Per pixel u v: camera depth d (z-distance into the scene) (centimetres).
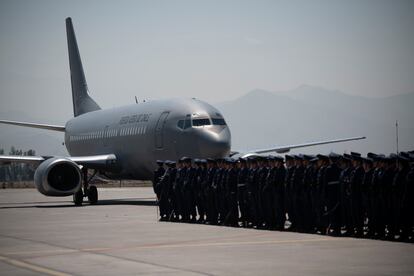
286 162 2605
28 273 1619
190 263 1745
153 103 4362
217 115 3938
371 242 2159
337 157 2439
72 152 5581
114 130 4656
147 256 1872
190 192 2966
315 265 1694
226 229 2628
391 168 2256
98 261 1791
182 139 3881
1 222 2966
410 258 1797
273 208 2636
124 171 4578
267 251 1950
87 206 4262
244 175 2759
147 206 4184
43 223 2908
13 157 4319
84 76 5912
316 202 2456
